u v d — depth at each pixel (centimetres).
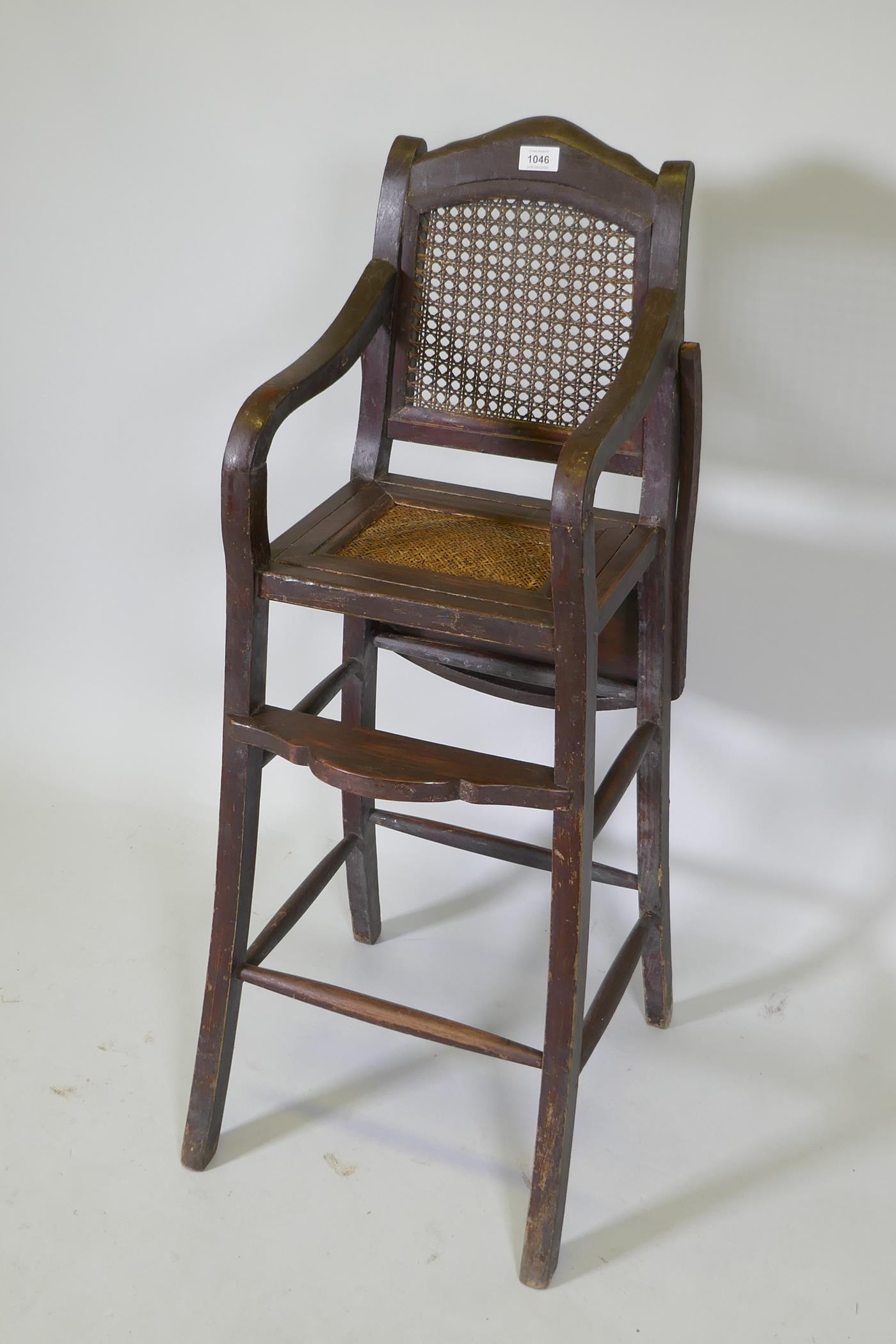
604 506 196
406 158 158
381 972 205
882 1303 156
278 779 235
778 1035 195
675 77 169
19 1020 191
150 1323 150
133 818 235
